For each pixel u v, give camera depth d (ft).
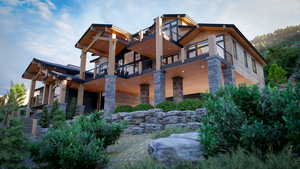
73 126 22.53
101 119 26.68
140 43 54.13
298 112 11.09
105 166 19.75
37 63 66.49
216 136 14.65
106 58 72.90
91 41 64.39
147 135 31.45
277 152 11.96
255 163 10.94
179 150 16.15
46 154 19.08
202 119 16.22
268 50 114.83
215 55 39.45
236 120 14.08
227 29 48.65
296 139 11.18
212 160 13.15
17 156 21.17
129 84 61.11
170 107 35.91
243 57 55.93
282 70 75.82
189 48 55.98
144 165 16.06
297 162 9.98
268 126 12.56
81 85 61.16
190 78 54.13
